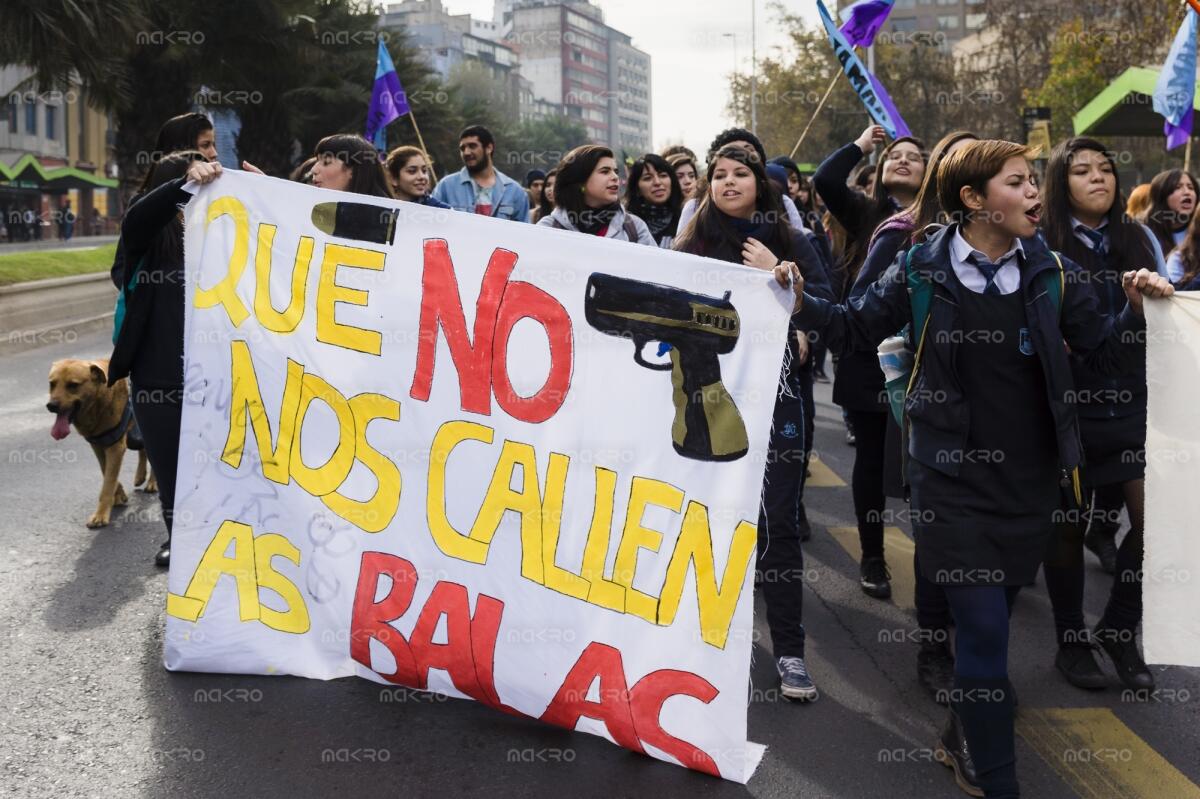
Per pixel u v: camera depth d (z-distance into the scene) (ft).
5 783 10.06
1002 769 9.48
